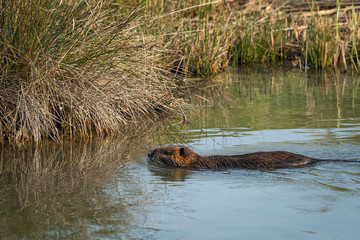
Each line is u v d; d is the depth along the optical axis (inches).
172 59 1268.5
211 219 468.1
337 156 674.2
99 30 813.9
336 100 1056.2
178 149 671.1
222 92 1184.8
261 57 1635.1
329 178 578.2
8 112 761.0
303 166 629.9
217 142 764.6
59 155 709.3
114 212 493.0
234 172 624.1
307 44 1501.0
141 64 866.1
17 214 492.7
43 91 764.0
